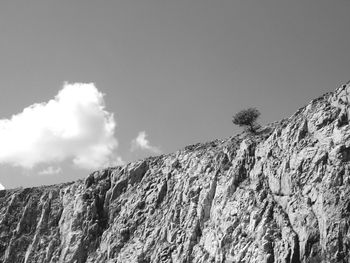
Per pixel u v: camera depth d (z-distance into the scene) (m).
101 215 94.75
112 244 87.44
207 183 82.62
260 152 78.38
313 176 68.69
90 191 98.44
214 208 78.38
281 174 72.50
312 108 76.19
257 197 73.88
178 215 82.81
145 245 82.88
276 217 70.25
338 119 70.94
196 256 75.44
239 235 71.94
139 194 92.31
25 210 103.75
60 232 97.44
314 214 66.12
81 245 91.25
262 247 68.00
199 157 88.81
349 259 60.47
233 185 78.31
